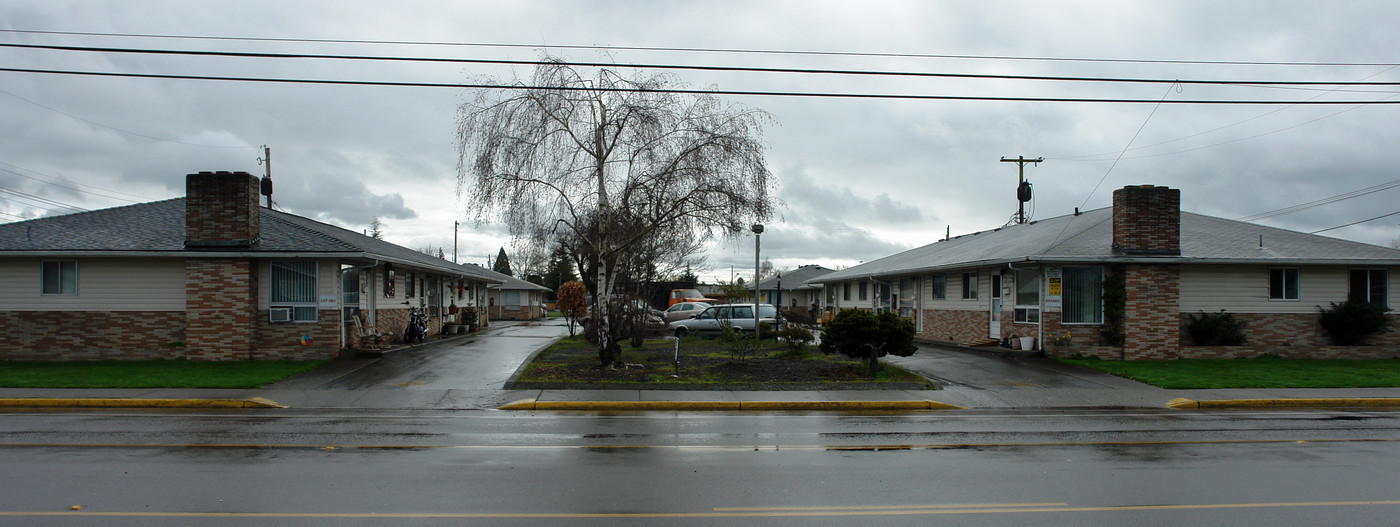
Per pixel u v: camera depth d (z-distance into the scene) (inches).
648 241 781.3
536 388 597.6
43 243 783.1
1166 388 630.5
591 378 634.2
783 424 461.1
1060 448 375.2
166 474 300.4
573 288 1214.3
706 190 676.1
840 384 617.6
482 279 1502.2
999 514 252.1
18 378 618.5
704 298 2218.3
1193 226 976.9
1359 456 356.5
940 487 288.5
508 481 293.4
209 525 232.1
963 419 490.3
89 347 783.7
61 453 343.9
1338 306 861.8
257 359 776.3
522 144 671.1
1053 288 839.7
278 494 269.6
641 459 340.5
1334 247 914.1
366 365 736.3
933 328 1145.4
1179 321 845.8
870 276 1327.5
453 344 1013.2
